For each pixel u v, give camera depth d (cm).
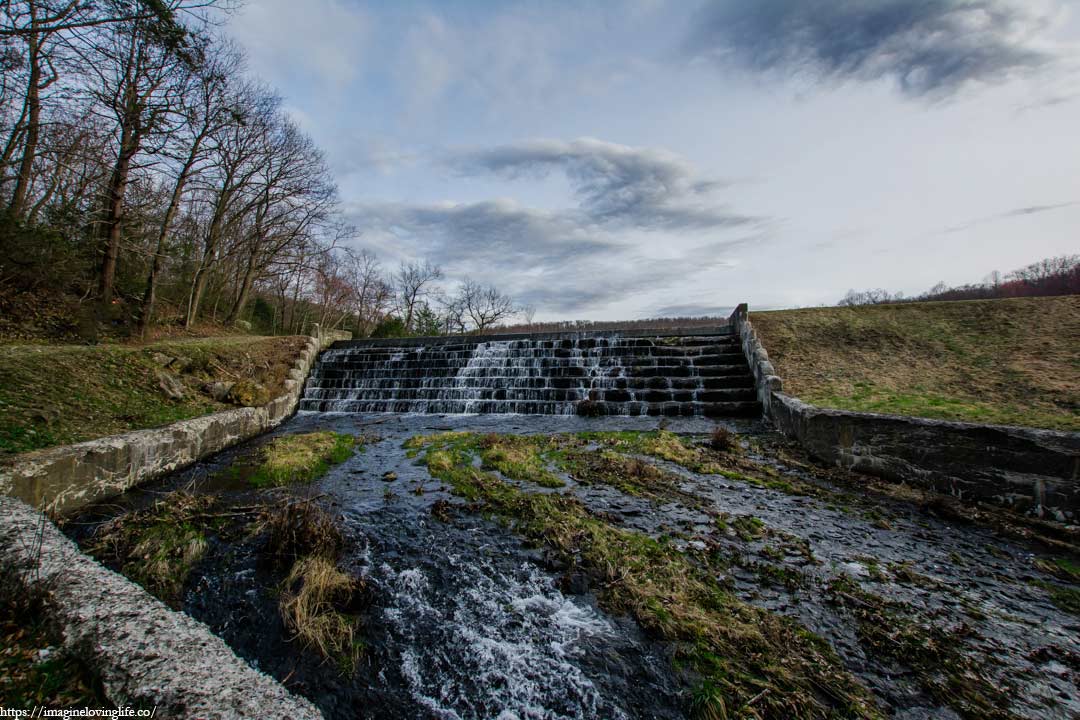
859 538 553
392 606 420
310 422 1454
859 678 323
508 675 335
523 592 439
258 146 2492
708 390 1399
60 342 1430
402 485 765
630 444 1007
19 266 1463
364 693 321
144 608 301
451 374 1847
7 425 748
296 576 459
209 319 2739
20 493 561
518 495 693
